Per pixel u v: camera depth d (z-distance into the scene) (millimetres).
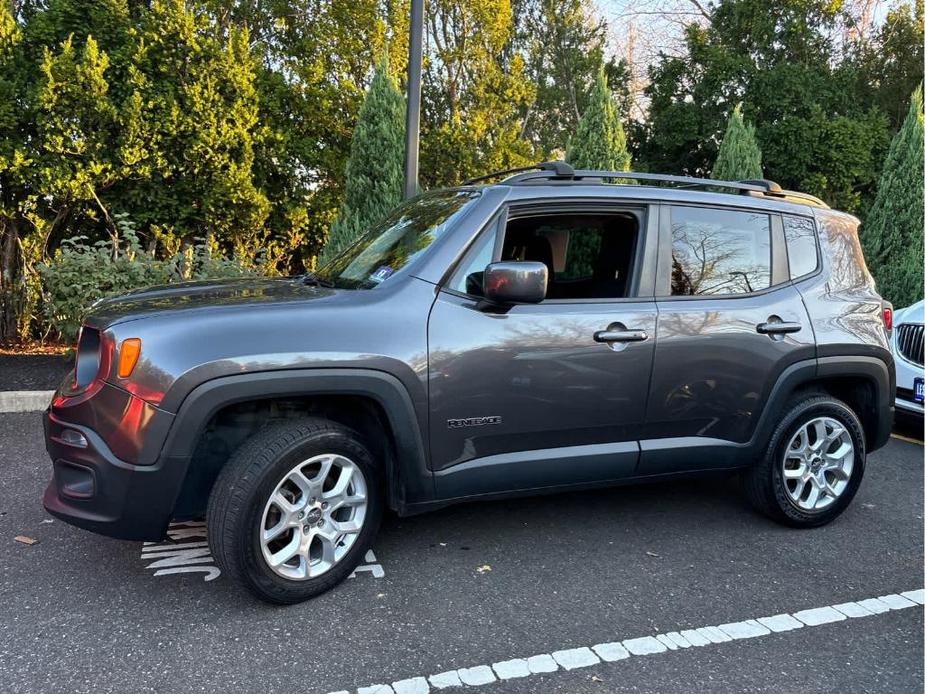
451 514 4039
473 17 11992
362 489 3062
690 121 14320
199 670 2510
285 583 2889
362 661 2598
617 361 3346
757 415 3697
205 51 8430
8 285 8070
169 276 7133
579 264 3781
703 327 3529
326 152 10227
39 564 3266
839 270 4043
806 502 3945
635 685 2525
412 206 3895
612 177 3609
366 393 2902
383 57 8375
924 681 2605
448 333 3059
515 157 11820
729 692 2508
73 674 2463
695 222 3658
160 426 2641
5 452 4801
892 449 5711
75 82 7480
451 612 2965
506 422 3184
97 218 8664
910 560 3609
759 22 14414
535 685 2502
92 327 2869
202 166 8578
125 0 8445
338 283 3443
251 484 2746
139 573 3209
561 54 18797
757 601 3150
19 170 7508
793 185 13836
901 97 16172
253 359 2721
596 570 3395
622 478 3516
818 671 2650
